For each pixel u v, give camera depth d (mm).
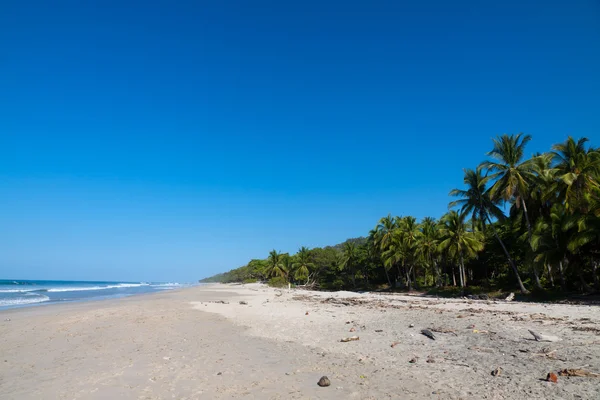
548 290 33906
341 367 9688
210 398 7523
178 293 59875
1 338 16062
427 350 11195
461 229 47781
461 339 12570
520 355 9922
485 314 19781
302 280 104688
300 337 14680
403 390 7578
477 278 60781
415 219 59250
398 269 70625
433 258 57812
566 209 32094
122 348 13164
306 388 7961
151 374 9492
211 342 14008
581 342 11211
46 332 17391
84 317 23062
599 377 7680
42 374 9953
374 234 66375
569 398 6652
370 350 11648
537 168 36562
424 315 20016
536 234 34125
